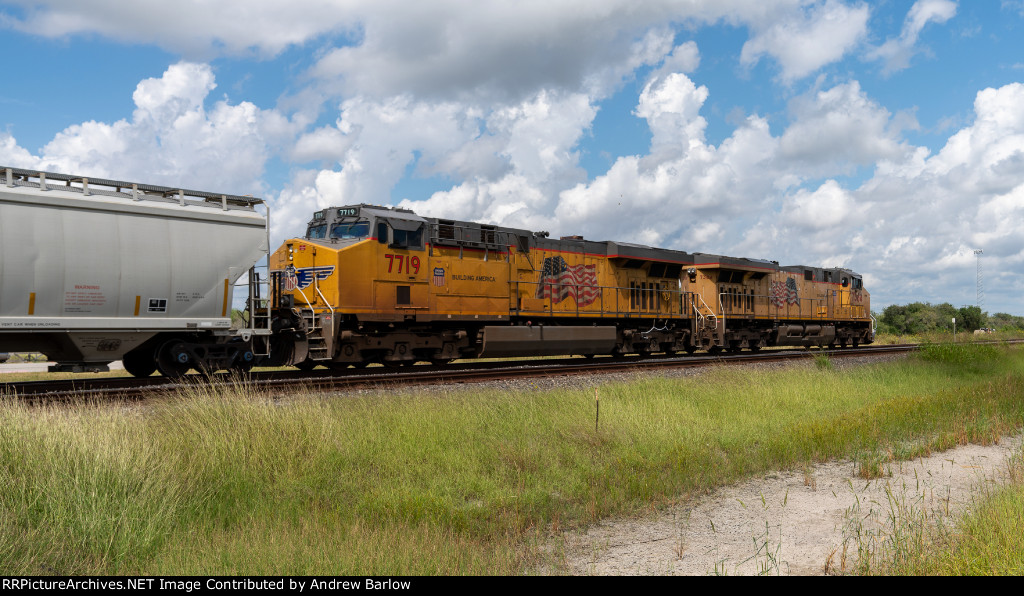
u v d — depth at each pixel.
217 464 6.89
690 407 11.21
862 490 7.43
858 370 17.64
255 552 5.03
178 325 13.18
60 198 11.93
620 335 23.73
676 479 7.53
